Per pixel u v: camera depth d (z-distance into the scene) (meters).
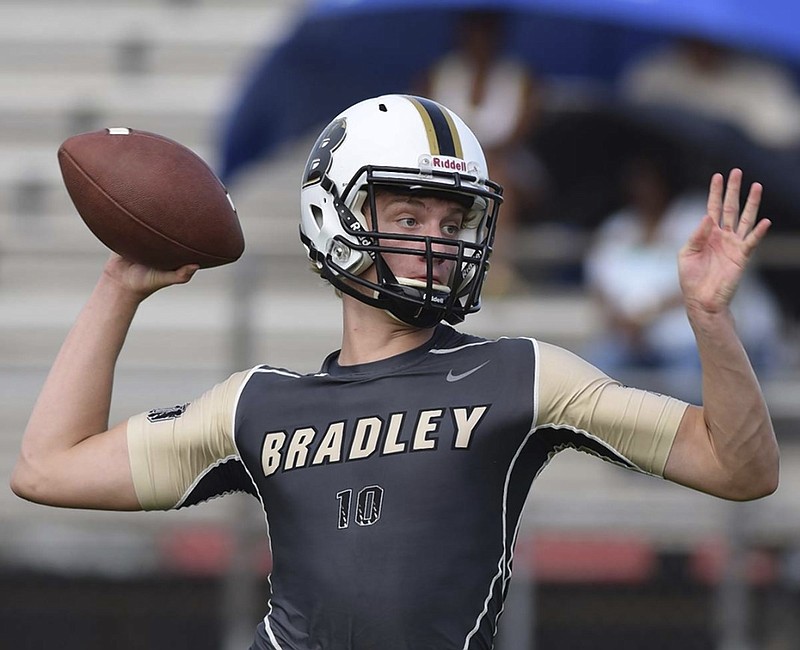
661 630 24.98
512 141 26.52
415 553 10.05
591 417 10.22
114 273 11.36
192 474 10.97
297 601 10.28
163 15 34.88
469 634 10.08
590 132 28.94
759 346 24.31
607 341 24.66
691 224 24.84
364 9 25.70
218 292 29.05
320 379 10.73
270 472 10.54
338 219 10.88
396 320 10.84
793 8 24.73
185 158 11.38
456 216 10.85
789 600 24.06
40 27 34.69
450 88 26.56
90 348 11.23
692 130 28.41
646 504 23.52
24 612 25.81
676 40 29.11
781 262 25.34
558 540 24.02
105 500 11.00
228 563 23.64
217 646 25.89
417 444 10.25
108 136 11.37
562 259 25.50
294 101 28.73
